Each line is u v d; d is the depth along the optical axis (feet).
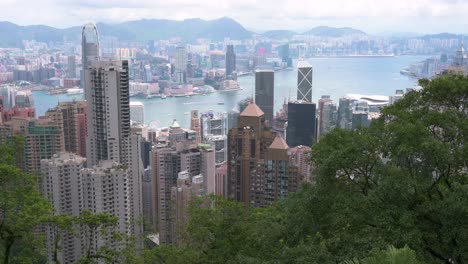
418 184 73.31
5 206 90.22
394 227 70.59
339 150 79.36
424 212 75.10
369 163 78.38
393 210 72.02
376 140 77.25
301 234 85.66
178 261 96.37
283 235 90.53
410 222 70.23
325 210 82.43
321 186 81.25
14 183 94.02
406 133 73.61
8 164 94.12
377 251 50.78
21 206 92.58
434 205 73.31
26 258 94.89
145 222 137.49
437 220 77.46
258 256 89.92
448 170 76.74
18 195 92.38
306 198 82.94
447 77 83.92
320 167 80.79
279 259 76.69
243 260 81.25
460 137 76.95
